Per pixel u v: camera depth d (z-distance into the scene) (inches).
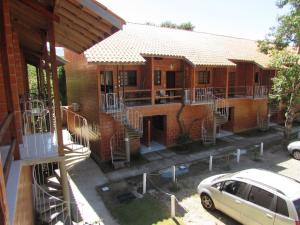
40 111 374.9
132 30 739.4
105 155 548.4
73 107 675.4
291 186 271.0
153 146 644.7
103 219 337.1
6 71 188.2
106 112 522.0
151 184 442.9
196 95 693.9
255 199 280.2
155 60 656.4
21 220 183.2
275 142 691.4
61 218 300.0
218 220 329.7
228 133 776.3
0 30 181.9
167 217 339.0
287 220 245.9
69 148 325.7
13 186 161.2
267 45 736.3
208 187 345.7
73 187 432.8
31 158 229.0
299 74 583.2
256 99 786.8
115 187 433.1
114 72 605.6
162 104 613.6
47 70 331.9
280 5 668.7
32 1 207.3
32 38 354.0
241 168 510.9
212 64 626.2
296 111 635.5
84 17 211.2
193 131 687.7
